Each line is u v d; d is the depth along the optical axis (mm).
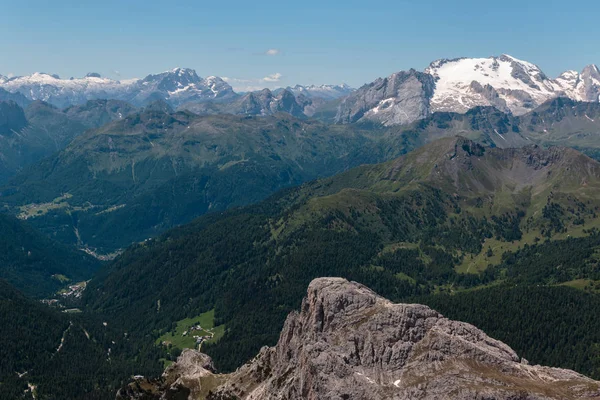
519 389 132125
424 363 146625
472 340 156500
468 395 131000
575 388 137000
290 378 164000
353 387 139625
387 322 161000
